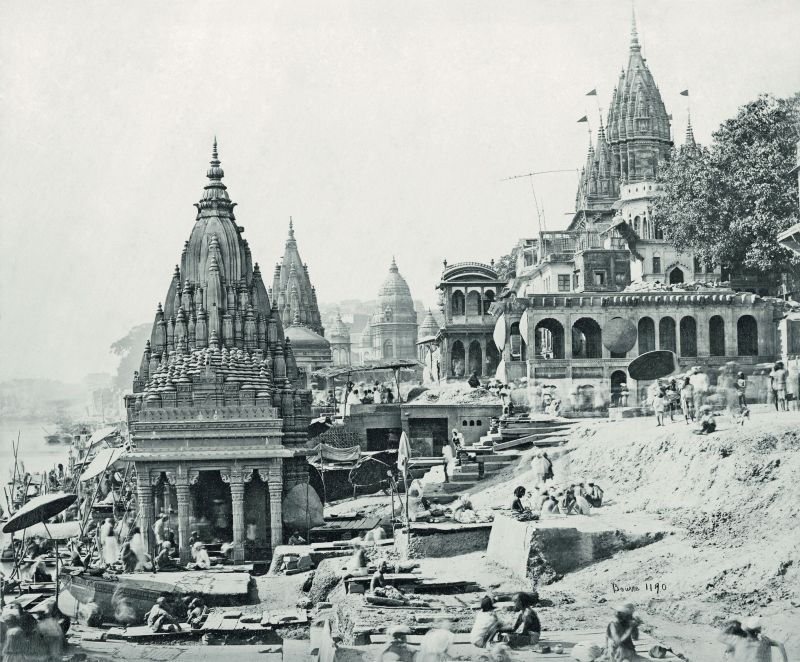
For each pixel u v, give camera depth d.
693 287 71.81
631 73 106.00
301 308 104.06
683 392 45.47
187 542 50.41
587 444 48.22
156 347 56.59
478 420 64.62
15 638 29.58
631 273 82.38
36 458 88.94
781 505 34.06
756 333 68.12
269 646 31.28
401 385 80.81
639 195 100.75
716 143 75.81
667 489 39.69
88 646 31.44
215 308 55.53
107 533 46.81
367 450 65.50
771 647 24.28
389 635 25.50
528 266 99.81
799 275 74.44
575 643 25.55
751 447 37.97
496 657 24.36
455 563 37.28
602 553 34.09
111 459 52.00
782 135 73.31
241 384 52.22
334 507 57.78
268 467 51.34
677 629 27.28
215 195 58.00
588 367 66.81
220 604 38.44
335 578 37.53
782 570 29.42
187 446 51.09
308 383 94.31
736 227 72.38
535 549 33.94
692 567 31.33
